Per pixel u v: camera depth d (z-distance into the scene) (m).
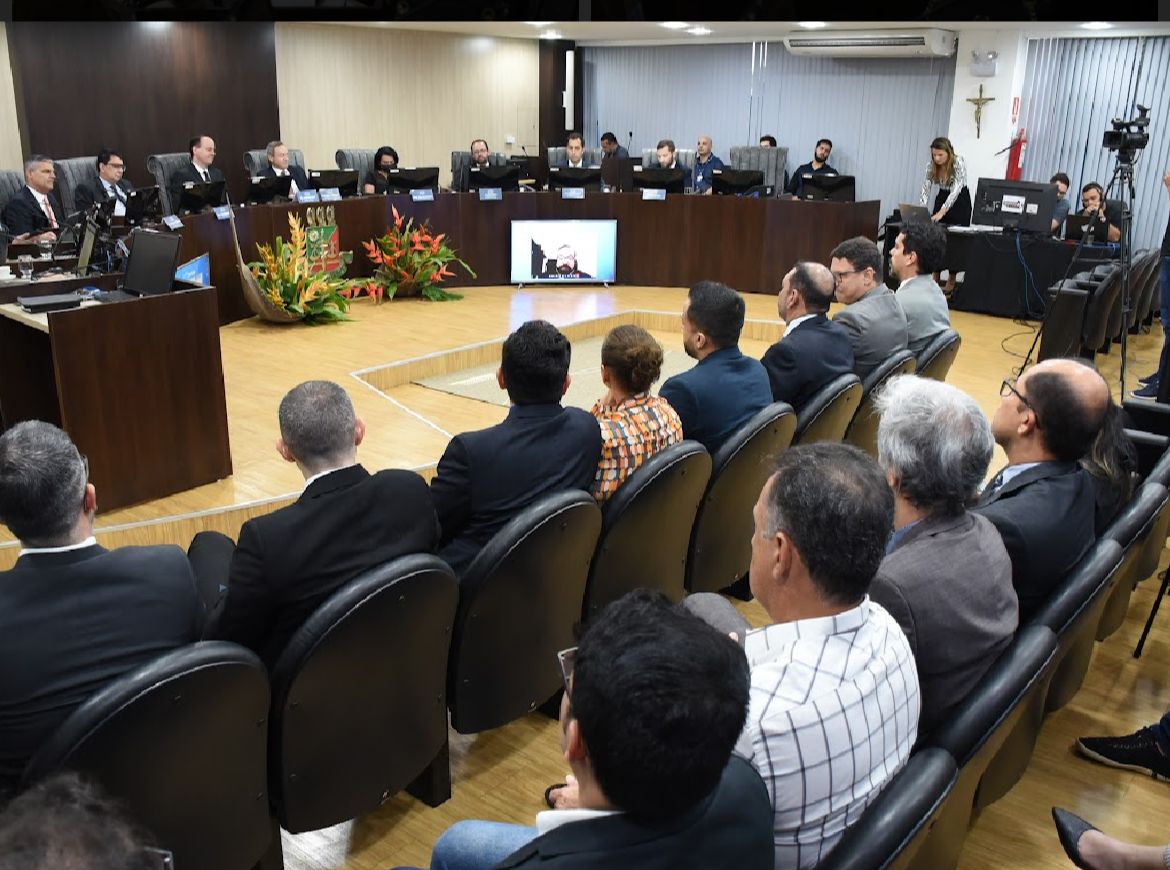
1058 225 8.05
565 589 2.13
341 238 7.15
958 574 1.57
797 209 7.64
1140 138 5.24
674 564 2.53
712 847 0.95
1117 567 1.93
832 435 3.12
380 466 3.92
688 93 12.11
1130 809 2.20
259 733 1.58
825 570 1.26
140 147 8.84
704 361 2.82
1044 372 2.01
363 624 1.64
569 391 5.50
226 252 6.22
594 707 0.91
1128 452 2.38
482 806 2.18
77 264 4.16
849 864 1.08
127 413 3.34
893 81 10.59
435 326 6.48
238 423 4.35
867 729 1.22
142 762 1.39
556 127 12.73
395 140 11.20
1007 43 9.48
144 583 1.57
